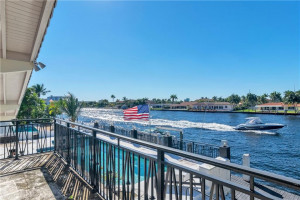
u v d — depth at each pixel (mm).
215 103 69375
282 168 13211
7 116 10969
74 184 2566
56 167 3207
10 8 2516
